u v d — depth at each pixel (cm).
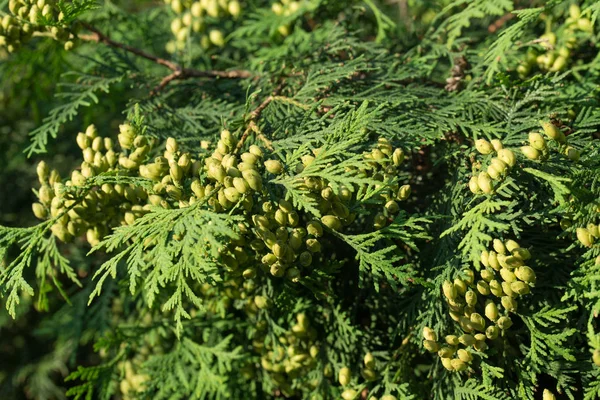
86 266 75
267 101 58
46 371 99
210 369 61
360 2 73
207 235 49
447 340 51
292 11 69
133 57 75
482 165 52
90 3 57
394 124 55
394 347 58
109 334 63
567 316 52
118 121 87
